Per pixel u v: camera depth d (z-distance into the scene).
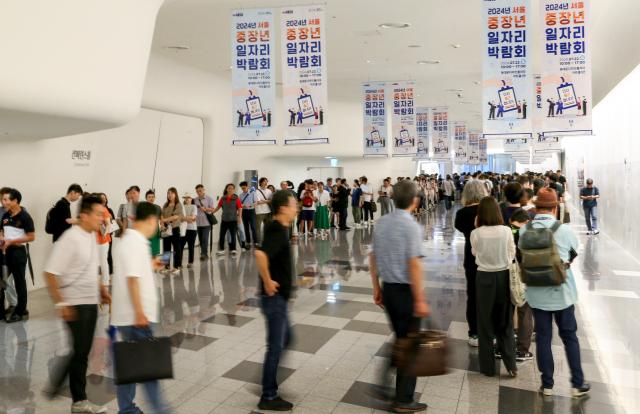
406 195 3.65
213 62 12.48
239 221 12.15
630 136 10.84
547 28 7.68
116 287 3.29
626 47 8.42
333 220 18.14
